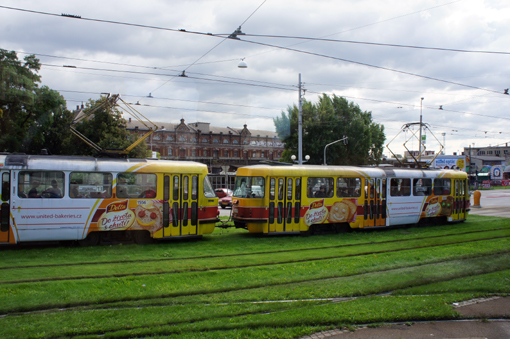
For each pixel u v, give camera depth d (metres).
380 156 65.94
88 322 6.35
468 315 6.91
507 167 78.00
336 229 17.78
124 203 13.64
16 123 37.00
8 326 6.16
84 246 13.38
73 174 13.14
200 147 67.94
